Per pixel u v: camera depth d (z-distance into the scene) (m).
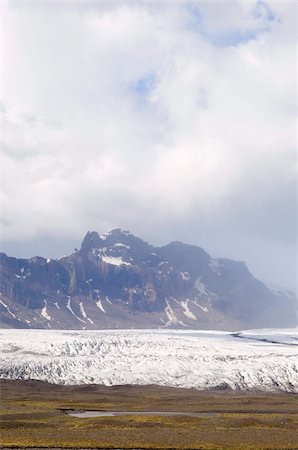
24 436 117.19
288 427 130.25
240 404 197.62
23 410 168.75
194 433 120.88
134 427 128.75
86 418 146.62
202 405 193.75
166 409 181.50
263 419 143.62
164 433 120.62
